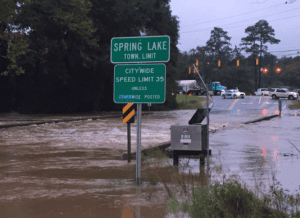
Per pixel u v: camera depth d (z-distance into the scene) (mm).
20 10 34906
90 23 35562
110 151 13398
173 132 10484
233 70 138000
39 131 20969
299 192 7102
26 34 38312
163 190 7371
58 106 44188
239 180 8227
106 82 49125
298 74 153500
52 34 39750
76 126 24453
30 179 8570
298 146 14523
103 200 6648
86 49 42375
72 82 44812
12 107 43250
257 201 5289
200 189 6516
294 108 48500
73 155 12453
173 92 56250
